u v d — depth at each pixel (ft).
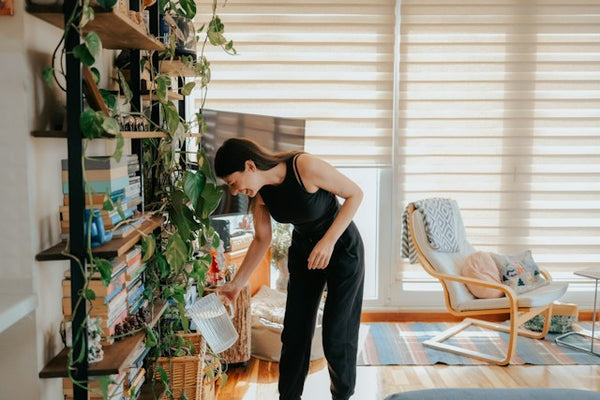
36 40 5.77
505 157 14.44
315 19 13.87
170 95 8.82
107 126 5.28
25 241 5.62
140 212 7.62
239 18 13.78
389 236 14.71
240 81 13.91
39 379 5.73
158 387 8.10
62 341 6.34
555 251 14.71
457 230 13.61
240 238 12.61
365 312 14.74
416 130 14.34
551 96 14.35
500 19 14.14
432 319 14.74
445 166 14.44
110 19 5.69
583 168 14.55
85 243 5.53
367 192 14.89
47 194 6.02
